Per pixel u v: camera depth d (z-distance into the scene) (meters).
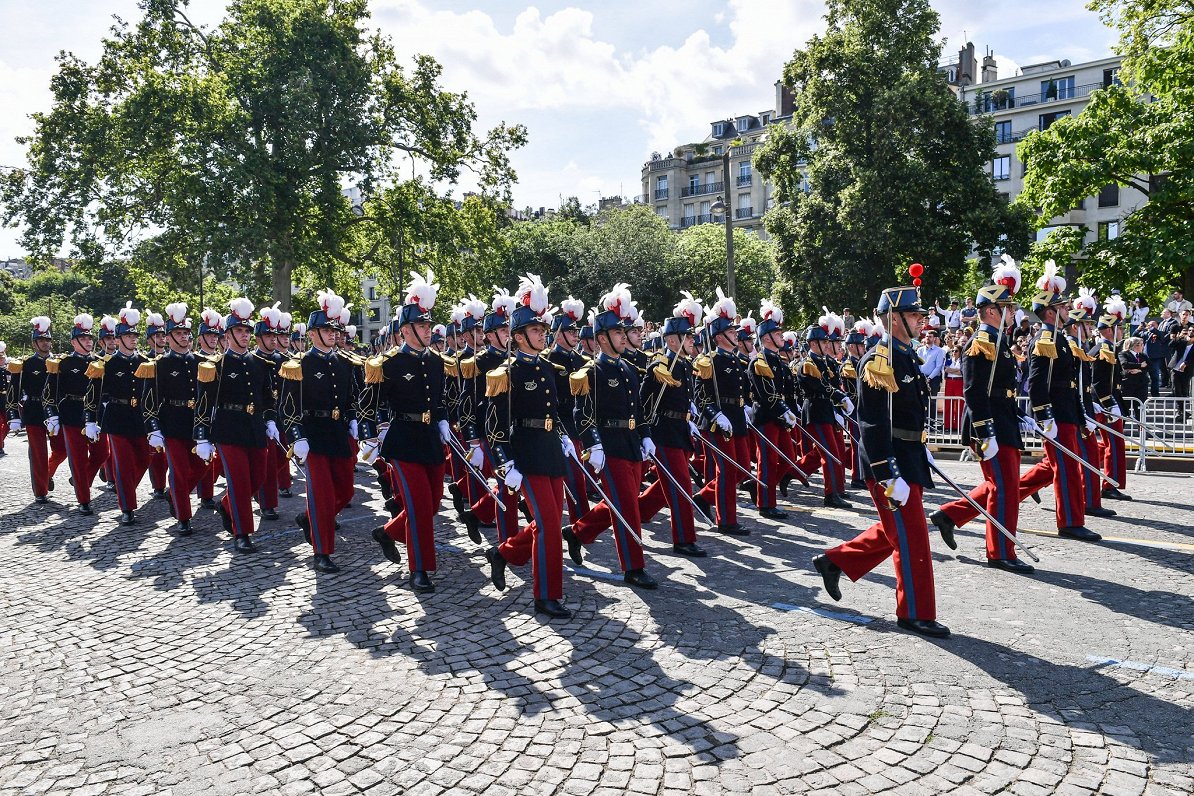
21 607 6.46
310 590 6.74
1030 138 25.47
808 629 5.46
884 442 5.20
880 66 26.83
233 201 25.38
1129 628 5.33
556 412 6.12
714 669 4.83
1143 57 25.05
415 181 30.38
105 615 6.21
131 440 9.59
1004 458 6.72
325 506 7.36
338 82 26.66
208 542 8.54
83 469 10.26
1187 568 6.63
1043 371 7.79
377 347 12.12
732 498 8.34
